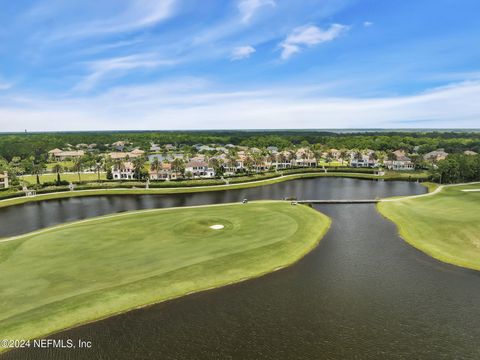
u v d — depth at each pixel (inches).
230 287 1676.9
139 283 1668.3
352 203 3769.7
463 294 1604.3
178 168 5910.4
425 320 1396.4
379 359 1172.5
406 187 5108.3
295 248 2176.4
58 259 2001.7
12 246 2262.6
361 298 1574.8
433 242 2301.9
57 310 1427.2
